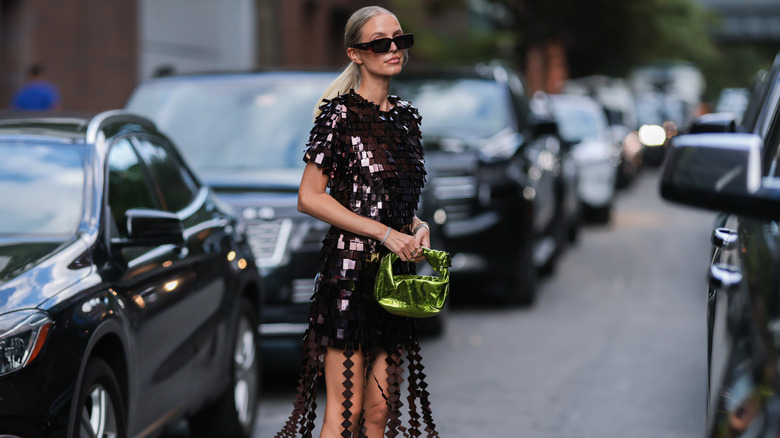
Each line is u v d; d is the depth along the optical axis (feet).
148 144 33.17
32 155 29.04
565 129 107.76
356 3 179.32
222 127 47.60
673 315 57.88
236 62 141.38
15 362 22.49
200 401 31.45
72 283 24.91
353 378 22.67
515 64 190.90
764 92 27.55
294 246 40.11
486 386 41.65
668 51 240.73
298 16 156.15
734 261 18.11
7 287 23.82
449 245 56.90
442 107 63.05
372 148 22.31
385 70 22.47
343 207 22.15
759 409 13.01
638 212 120.16
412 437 23.15
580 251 86.99
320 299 22.56
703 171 15.14
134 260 27.89
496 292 64.03
